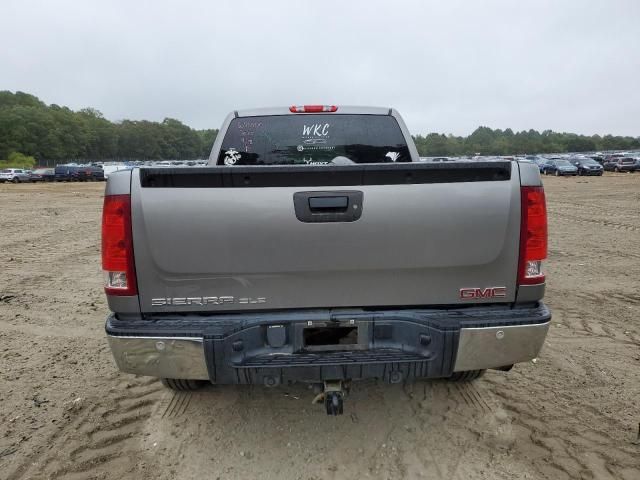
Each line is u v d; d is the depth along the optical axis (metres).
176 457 2.82
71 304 5.77
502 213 2.48
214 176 2.39
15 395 3.57
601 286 6.26
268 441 2.95
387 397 3.42
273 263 2.46
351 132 4.65
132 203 2.39
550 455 2.80
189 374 2.41
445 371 2.46
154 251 2.41
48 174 50.88
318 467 2.71
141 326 2.42
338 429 3.05
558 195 21.62
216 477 2.65
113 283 2.46
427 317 2.46
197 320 2.46
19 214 16.83
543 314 2.51
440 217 2.47
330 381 2.51
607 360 4.06
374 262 2.49
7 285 6.65
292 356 2.43
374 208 2.45
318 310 2.54
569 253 8.42
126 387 3.68
